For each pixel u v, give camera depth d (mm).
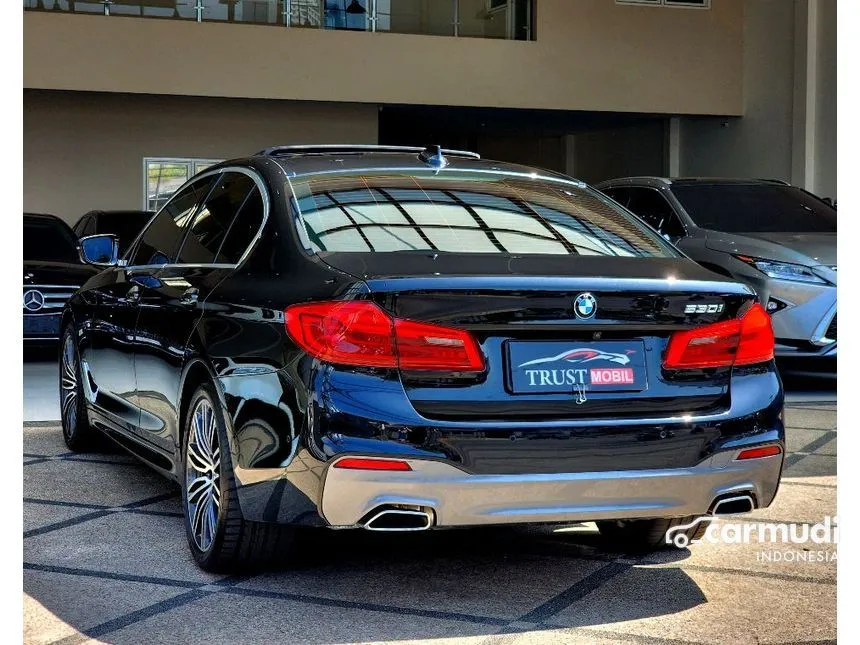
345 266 3617
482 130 23750
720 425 3648
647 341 3629
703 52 19828
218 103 18656
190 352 4125
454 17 18594
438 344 3410
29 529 4633
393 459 3350
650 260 3936
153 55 17391
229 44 17641
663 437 3574
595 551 4418
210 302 4113
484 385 3447
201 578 3975
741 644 3371
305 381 3445
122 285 5223
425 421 3369
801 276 8742
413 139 25047
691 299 3658
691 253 9445
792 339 8781
